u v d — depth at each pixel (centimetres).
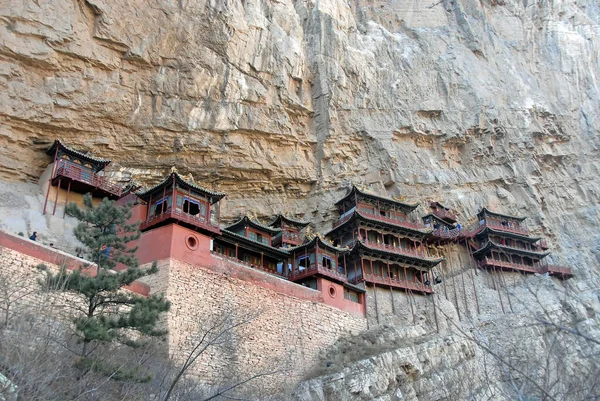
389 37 6197
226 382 2452
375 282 4200
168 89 4166
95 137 3962
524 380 1149
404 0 6756
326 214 4922
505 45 7125
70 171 3631
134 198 3616
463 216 5478
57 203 3550
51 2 3669
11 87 3581
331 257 4000
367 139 5266
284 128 4759
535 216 5766
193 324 2748
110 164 4103
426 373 3359
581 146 6569
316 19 5478
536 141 6275
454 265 5141
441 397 3153
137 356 1936
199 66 4284
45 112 3694
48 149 3766
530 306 4447
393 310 4169
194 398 1955
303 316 3406
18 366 1236
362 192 4712
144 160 4209
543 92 6788
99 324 1680
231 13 4475
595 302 4703
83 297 2119
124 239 2200
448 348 3619
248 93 4531
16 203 3406
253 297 3159
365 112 5353
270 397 2617
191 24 4244
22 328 1385
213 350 2698
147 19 4056
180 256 2916
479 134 5841
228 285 3055
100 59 3869
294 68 4969
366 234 4581
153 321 1795
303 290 3534
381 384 3084
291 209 4947
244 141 4556
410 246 4834
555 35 7394
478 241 5412
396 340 3628
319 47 5272
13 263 2231
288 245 4497
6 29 3525
